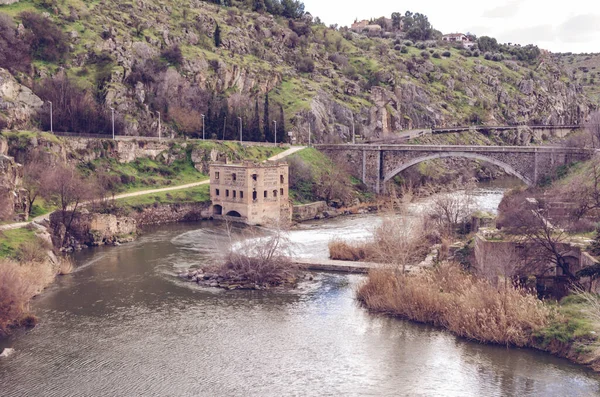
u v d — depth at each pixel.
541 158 134.00
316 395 46.38
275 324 61.06
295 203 137.75
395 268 68.62
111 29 183.00
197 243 99.56
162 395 46.41
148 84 176.25
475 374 49.22
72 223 96.50
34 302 67.62
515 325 55.09
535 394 45.69
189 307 66.31
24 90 141.12
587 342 51.41
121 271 81.00
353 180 161.62
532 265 63.59
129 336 57.94
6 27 160.00
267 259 77.25
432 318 60.91
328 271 81.62
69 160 126.50
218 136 172.88
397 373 49.78
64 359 52.62
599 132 156.38
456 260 74.81
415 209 113.69
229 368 51.09
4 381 48.31
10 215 88.62
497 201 142.38
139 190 130.25
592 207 77.94
